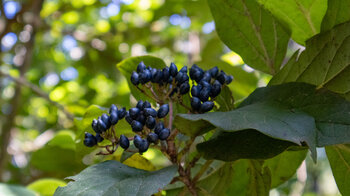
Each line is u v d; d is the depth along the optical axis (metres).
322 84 0.39
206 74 0.38
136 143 0.35
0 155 1.01
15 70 1.35
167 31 1.41
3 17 1.15
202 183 0.47
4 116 1.31
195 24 1.20
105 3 1.43
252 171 0.43
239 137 0.37
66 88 1.54
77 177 0.34
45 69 1.59
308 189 1.40
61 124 1.20
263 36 0.48
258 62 0.49
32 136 1.65
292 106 0.35
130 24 1.36
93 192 0.32
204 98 0.36
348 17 0.39
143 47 1.39
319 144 0.32
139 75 0.39
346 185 0.44
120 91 1.22
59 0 1.42
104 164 0.36
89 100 1.32
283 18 0.45
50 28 1.36
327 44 0.39
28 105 1.54
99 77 1.41
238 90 0.66
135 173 0.35
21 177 1.07
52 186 0.69
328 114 0.34
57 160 0.73
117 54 1.33
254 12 0.47
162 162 0.99
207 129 0.36
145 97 0.46
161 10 1.27
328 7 0.40
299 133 0.32
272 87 0.37
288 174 0.51
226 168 0.46
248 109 0.34
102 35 1.34
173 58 1.43
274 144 0.35
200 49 1.14
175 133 0.38
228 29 0.48
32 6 1.10
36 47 1.54
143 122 0.37
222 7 0.47
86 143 0.37
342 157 0.43
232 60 0.89
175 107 0.44
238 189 0.51
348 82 0.38
